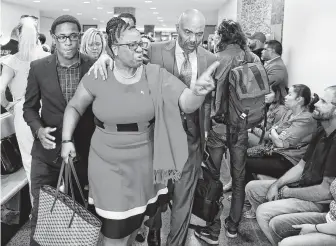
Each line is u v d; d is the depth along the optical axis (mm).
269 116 4242
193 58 2326
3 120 3311
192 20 2156
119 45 1776
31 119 2262
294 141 3242
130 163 1938
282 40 5047
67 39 2107
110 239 2002
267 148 3496
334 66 3299
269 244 3010
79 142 2270
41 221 1963
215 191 2691
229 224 3086
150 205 2102
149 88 1875
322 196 2527
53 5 18109
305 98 3193
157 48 2357
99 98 1880
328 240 2205
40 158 2342
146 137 1964
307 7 4039
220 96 2805
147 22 26562
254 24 7117
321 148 2578
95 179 1964
